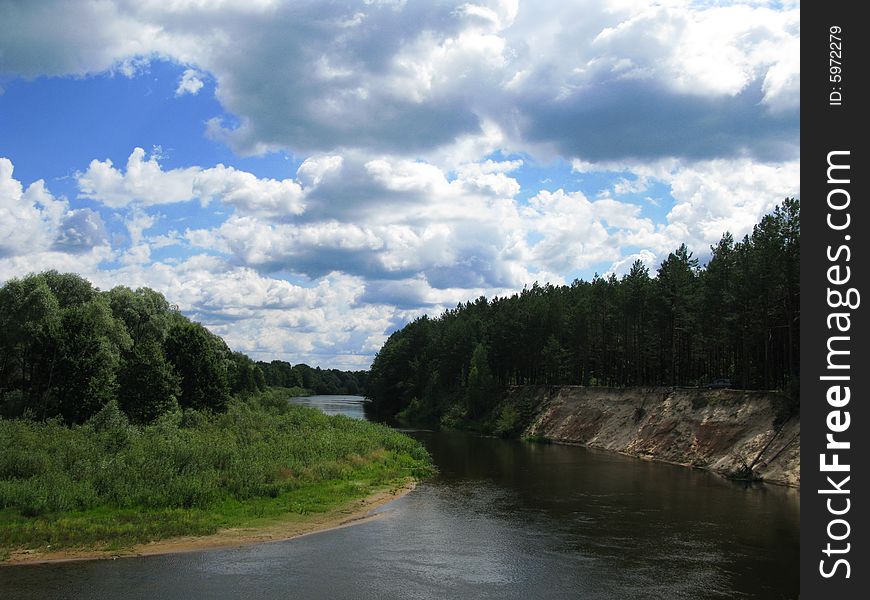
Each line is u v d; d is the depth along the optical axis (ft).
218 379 233.96
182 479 119.34
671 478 169.17
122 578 81.35
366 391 601.21
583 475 175.01
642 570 88.74
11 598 73.87
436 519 118.32
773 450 168.55
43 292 208.44
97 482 114.62
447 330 453.17
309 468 146.92
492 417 337.72
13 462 118.32
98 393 185.57
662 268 267.39
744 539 104.94
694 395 221.25
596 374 352.49
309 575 84.89
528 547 99.81
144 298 266.57
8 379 211.41
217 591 78.18
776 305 200.23
